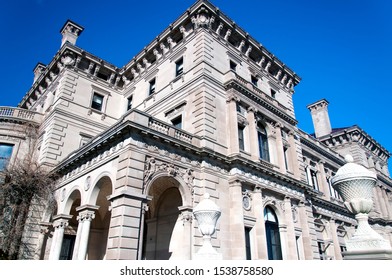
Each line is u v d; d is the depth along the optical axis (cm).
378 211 4484
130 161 1627
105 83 3438
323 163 4066
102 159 1895
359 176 625
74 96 3055
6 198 1905
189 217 1833
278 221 2456
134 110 1789
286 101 3453
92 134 3033
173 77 2792
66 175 2330
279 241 2395
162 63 3039
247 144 2494
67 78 3064
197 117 2280
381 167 5388
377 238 567
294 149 3027
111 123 3275
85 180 2023
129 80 3566
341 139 4897
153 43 3162
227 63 2744
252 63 3128
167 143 1875
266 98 2927
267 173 2430
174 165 1889
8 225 1881
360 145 4819
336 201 3922
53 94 3259
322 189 3834
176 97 2594
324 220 3491
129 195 1536
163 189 2156
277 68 3475
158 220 2136
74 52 3181
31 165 2361
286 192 2603
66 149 2781
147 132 1750
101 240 2478
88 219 1820
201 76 2398
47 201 2139
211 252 975
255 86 2833
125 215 1484
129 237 1454
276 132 2853
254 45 3139
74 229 2512
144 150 1731
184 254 1734
